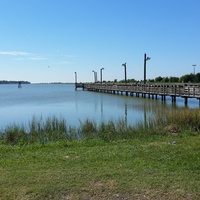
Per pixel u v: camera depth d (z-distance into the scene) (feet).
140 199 14.62
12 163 21.36
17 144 31.45
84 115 71.77
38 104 113.91
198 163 20.51
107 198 14.83
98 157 22.70
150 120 46.24
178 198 14.62
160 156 22.71
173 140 29.89
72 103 114.32
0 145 29.94
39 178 17.62
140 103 102.06
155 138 31.73
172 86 96.89
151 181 16.81
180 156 22.56
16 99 150.20
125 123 44.83
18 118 69.92
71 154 24.13
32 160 22.24
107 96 155.43
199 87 80.79
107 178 17.47
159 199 14.57
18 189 15.96
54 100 136.26
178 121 39.17
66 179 17.39
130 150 25.02
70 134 36.86
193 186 16.01
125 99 126.00
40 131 37.88
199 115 39.34
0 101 134.72
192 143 27.53
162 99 108.99
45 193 15.44
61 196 15.15
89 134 37.09
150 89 117.08
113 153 23.90
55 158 22.71
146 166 19.94
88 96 162.71
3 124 58.49
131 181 16.88
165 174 18.10
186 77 208.95
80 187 16.14
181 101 108.58
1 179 17.49
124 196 14.99
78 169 19.45
